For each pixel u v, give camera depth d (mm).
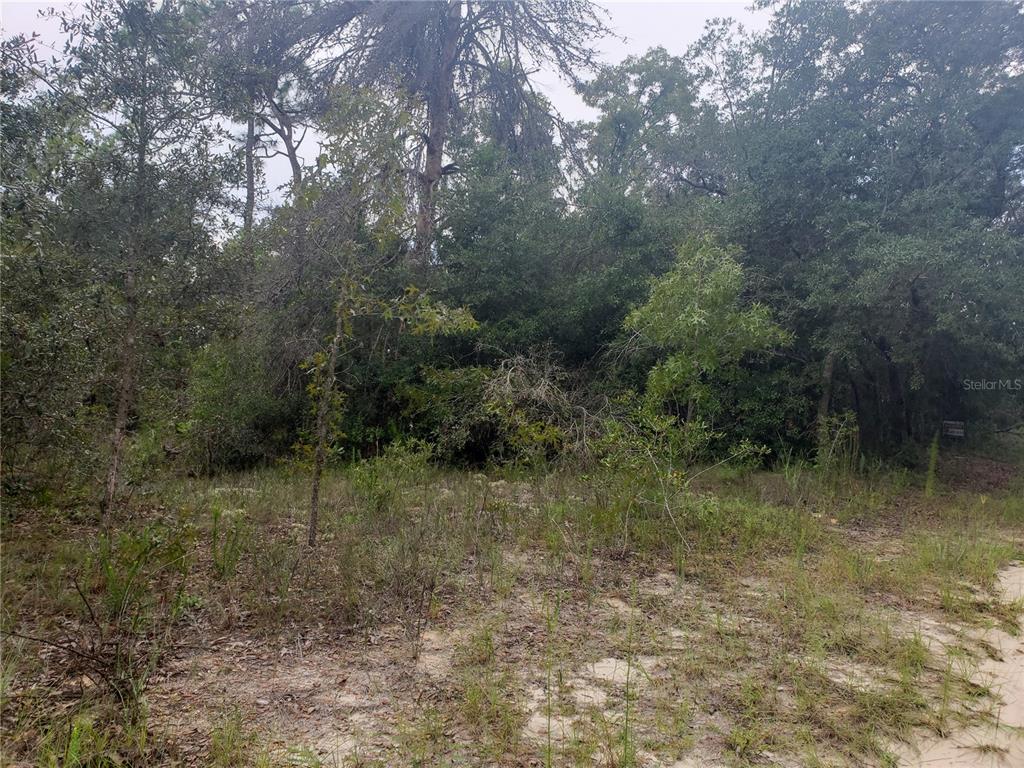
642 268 12469
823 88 12484
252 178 8172
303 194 6539
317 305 11242
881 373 13305
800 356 12656
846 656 4320
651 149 17984
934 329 10586
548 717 3332
